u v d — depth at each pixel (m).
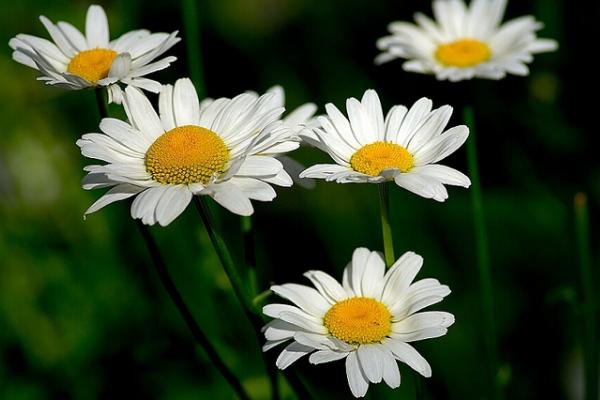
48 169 0.75
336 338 0.58
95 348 0.73
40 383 0.73
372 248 0.76
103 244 0.74
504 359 0.75
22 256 0.74
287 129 0.58
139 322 0.73
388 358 0.57
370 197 0.77
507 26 0.72
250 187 0.57
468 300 0.76
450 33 0.72
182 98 0.60
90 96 0.77
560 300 0.76
